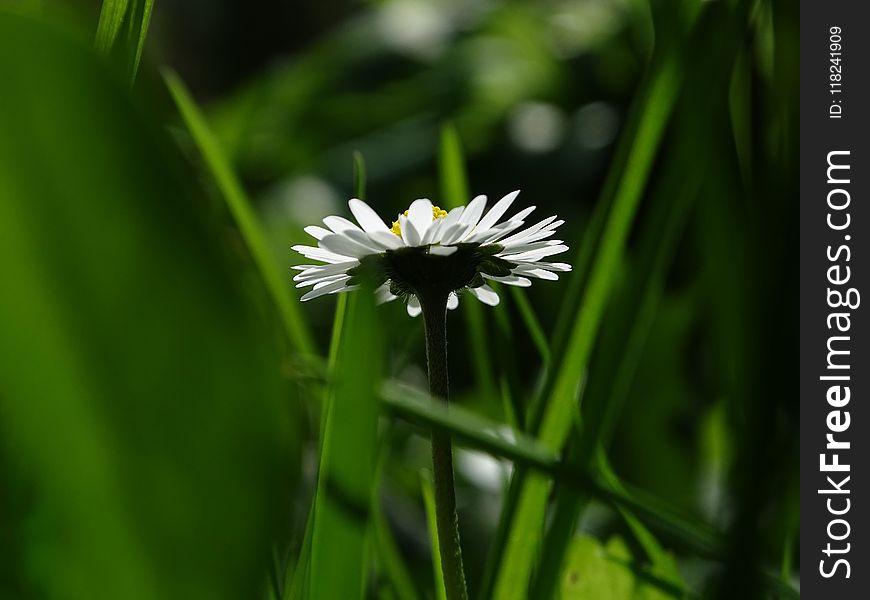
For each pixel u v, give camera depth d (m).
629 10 0.73
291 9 1.31
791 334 0.21
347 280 0.24
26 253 0.17
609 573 0.27
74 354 0.18
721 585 0.21
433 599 0.27
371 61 0.80
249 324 0.18
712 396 0.38
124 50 0.24
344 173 0.73
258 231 0.27
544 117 0.74
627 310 0.25
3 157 0.17
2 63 0.16
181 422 0.18
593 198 0.69
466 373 0.58
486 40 0.81
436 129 0.75
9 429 0.18
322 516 0.23
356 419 0.22
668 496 0.41
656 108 0.25
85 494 0.18
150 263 0.18
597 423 0.25
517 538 0.26
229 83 1.29
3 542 0.18
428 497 0.26
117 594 0.19
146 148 0.17
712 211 0.25
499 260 0.25
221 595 0.19
